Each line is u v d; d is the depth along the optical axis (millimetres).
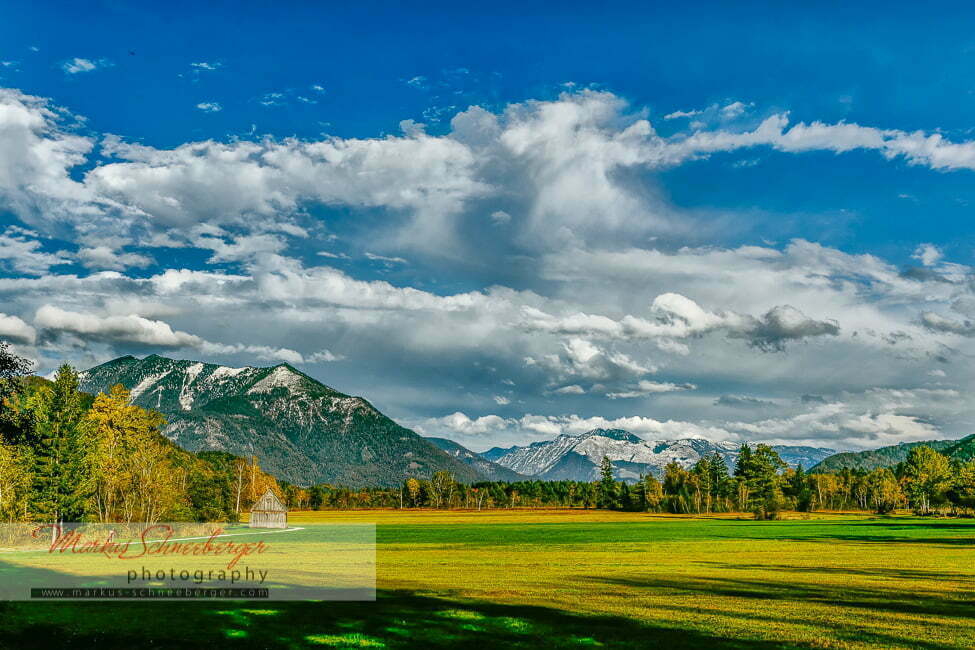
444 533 127188
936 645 28219
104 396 103062
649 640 28375
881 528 143875
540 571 57125
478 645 27266
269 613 33562
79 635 28422
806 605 38344
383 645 27109
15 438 46906
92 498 95688
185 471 132250
